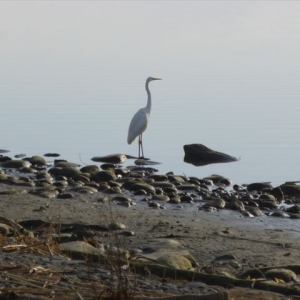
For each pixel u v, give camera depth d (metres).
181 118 25.09
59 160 19.50
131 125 20.98
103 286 6.89
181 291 7.11
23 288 6.73
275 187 16.52
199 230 11.88
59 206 13.48
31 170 18.20
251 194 16.22
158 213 13.50
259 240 11.23
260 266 9.27
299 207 14.40
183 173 18.78
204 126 23.94
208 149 20.31
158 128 23.89
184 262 8.62
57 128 23.59
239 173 18.75
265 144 21.62
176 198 14.93
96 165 18.77
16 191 14.87
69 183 16.47
